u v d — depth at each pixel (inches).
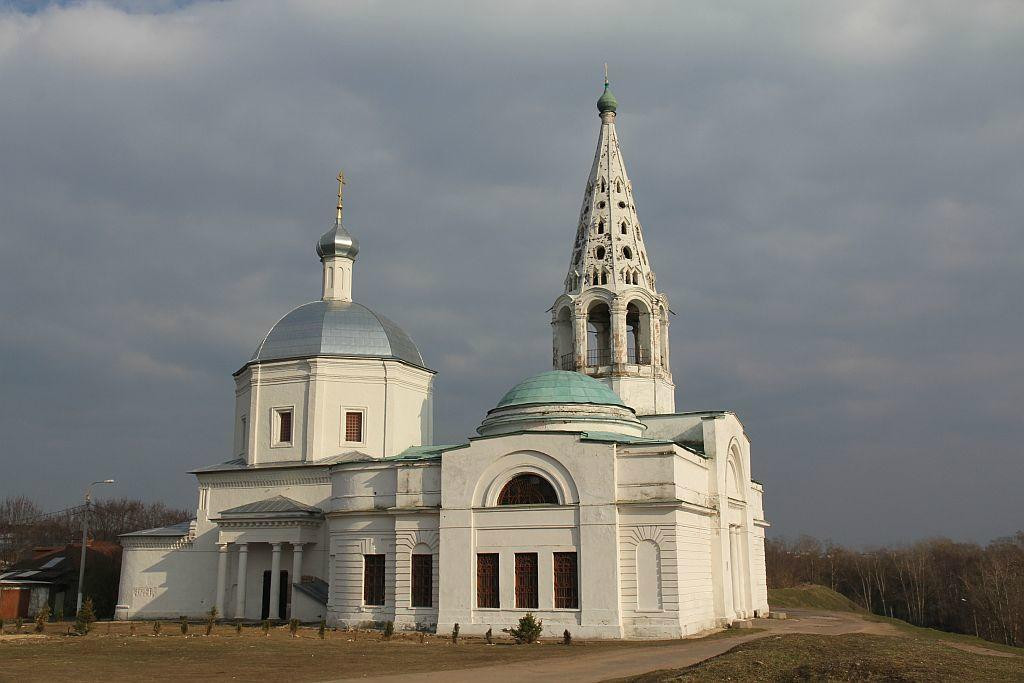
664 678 1107.9
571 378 2317.9
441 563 1994.3
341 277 2984.7
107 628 2165.4
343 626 2101.4
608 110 2952.8
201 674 1258.6
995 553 5644.7
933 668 1101.7
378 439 2672.2
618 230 2770.7
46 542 5846.5
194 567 2659.9
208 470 2694.4
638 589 1866.4
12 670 1273.4
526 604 1920.5
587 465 1935.3
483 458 2021.4
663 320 2731.3
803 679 1074.1
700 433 2357.3
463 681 1179.9
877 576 6166.3
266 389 2716.5
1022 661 1248.8
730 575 2305.6
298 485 2603.3
